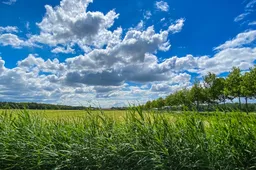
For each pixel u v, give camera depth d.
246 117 3.47
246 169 2.85
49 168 3.38
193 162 2.92
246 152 3.02
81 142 3.50
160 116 3.56
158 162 2.94
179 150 2.97
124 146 3.18
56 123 4.21
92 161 3.20
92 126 3.75
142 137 3.30
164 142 3.15
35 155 3.33
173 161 2.96
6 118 4.59
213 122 3.50
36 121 4.33
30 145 3.57
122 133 3.42
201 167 2.87
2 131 4.04
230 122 3.36
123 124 3.77
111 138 3.41
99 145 3.29
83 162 3.21
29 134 3.75
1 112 4.67
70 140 3.56
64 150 3.29
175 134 3.26
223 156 3.00
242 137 3.12
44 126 4.17
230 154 2.94
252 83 28.77
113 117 3.89
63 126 4.09
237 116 3.51
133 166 3.11
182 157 3.00
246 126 3.31
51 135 3.79
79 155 3.26
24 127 4.02
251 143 3.03
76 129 3.79
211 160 2.92
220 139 3.15
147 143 3.21
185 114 3.63
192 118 3.43
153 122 3.51
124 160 3.13
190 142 3.10
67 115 4.37
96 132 3.64
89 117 3.97
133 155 3.09
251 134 3.10
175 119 3.65
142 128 3.37
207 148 3.02
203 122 3.54
